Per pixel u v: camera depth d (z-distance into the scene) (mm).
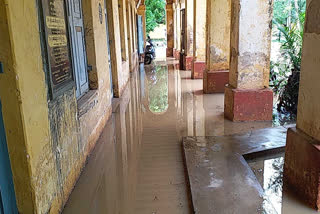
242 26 4727
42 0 2416
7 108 1976
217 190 2766
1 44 1888
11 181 2086
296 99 5281
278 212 2496
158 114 5746
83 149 3541
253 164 3475
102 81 4906
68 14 3277
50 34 2586
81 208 2715
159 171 3385
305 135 2615
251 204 2541
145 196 2879
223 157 3445
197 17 9578
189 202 2752
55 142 2578
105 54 5273
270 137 3992
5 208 2031
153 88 8547
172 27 19344
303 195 2643
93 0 4465
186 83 9156
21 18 2012
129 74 11141
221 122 5020
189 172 3125
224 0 6996
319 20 2350
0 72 1921
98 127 4504
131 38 12414
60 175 2672
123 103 6793
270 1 4676
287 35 5742
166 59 17516
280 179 3102
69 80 3066
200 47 9727
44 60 2455
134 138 4473
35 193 2127
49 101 2502
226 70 7418
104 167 3529
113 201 2807
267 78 4934
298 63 5363
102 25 5086
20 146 2031
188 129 4734
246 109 4938
